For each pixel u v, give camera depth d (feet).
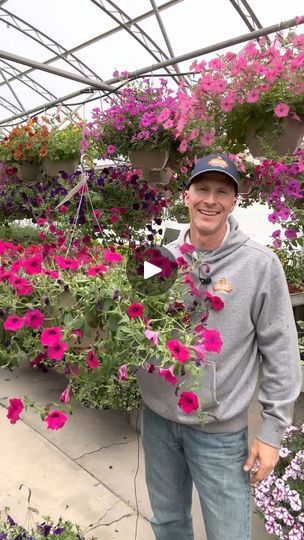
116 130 6.96
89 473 7.27
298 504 4.84
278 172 6.58
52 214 10.71
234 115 4.85
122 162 9.61
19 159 9.20
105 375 3.67
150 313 3.64
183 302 3.89
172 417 4.13
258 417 6.23
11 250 5.28
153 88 6.97
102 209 9.42
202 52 10.99
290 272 8.86
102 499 6.63
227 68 4.61
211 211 3.95
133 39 17.53
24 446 7.98
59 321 3.79
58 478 7.11
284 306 3.94
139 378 4.40
